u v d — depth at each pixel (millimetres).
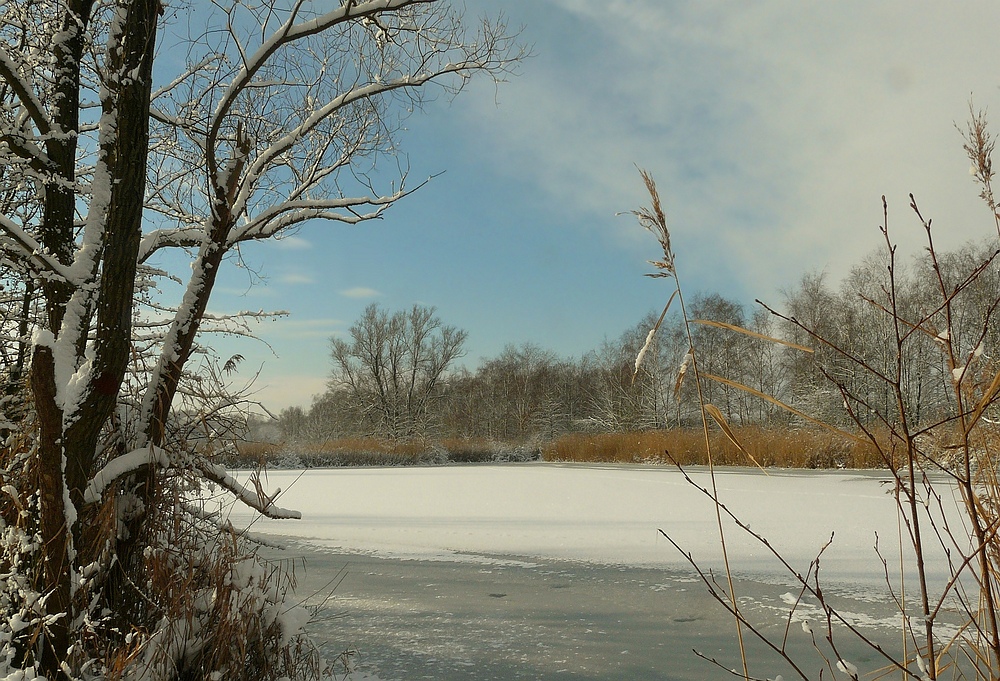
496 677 4070
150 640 3193
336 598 5957
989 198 1531
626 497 12656
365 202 4766
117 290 3252
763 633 4855
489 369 56469
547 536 8953
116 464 3377
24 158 3805
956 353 1625
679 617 5309
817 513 9750
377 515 11266
